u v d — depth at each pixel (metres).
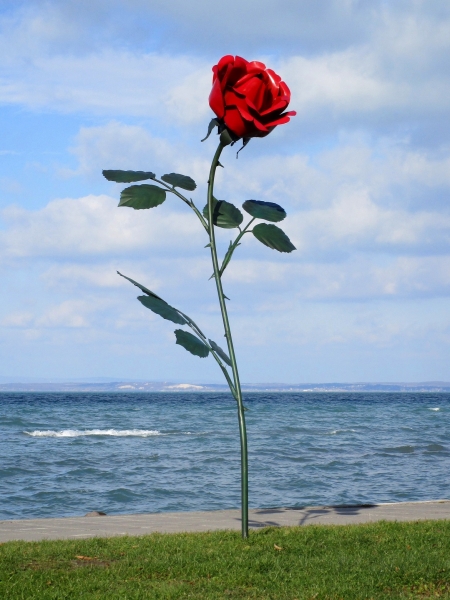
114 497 16.03
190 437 34.56
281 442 31.66
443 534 6.77
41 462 22.89
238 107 5.64
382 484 17.97
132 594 4.64
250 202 6.69
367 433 38.47
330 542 6.39
